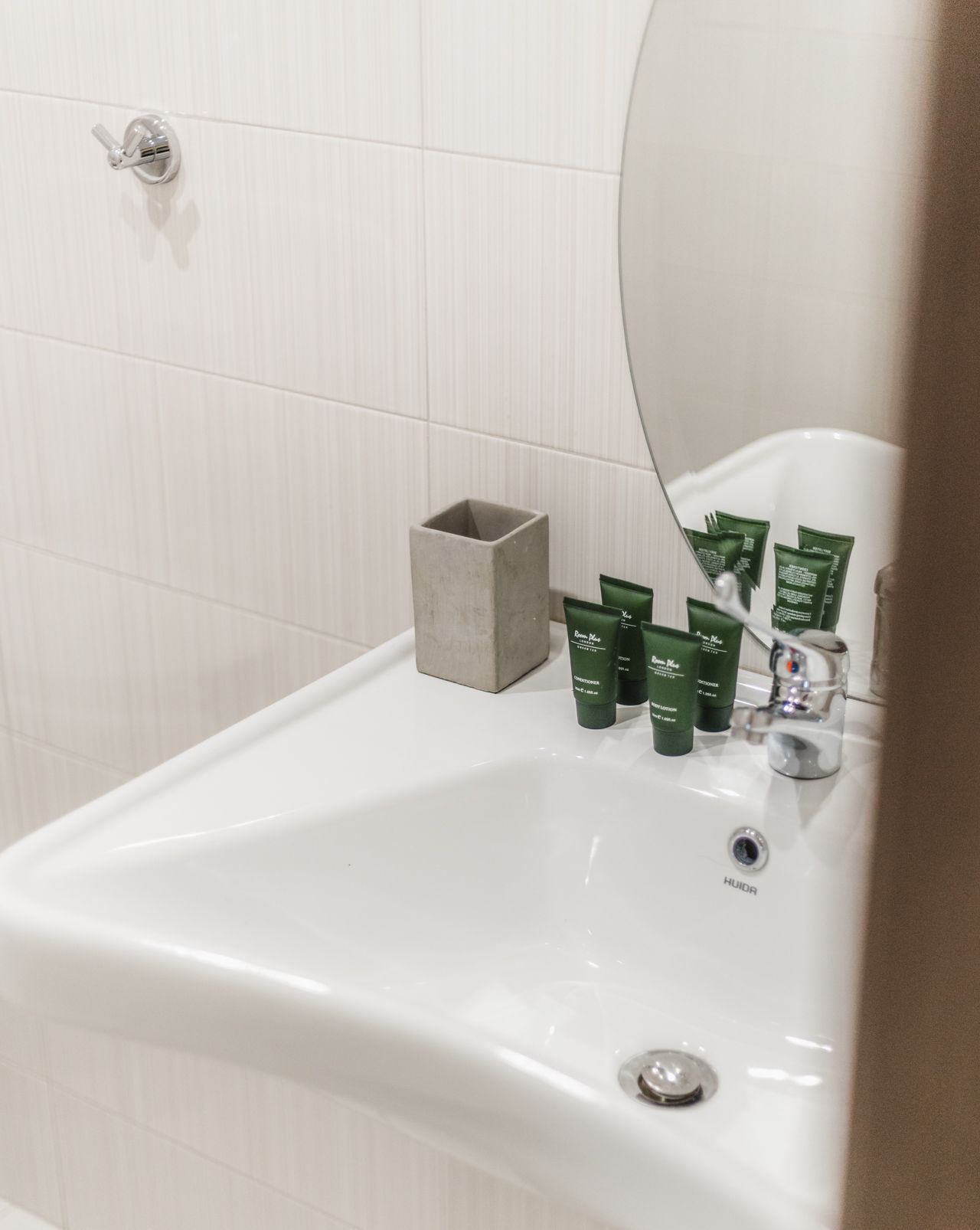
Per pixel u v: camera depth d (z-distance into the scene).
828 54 0.73
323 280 1.04
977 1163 0.11
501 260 0.95
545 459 0.99
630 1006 0.85
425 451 1.05
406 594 1.11
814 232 0.77
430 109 0.94
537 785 0.89
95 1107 1.52
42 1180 1.64
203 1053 0.73
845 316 0.77
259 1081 1.34
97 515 1.28
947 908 0.11
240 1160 1.41
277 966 0.69
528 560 0.95
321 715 0.94
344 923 0.83
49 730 1.43
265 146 1.03
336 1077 0.69
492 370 0.99
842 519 0.81
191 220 1.09
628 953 0.88
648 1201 0.62
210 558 1.22
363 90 0.96
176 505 1.22
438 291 0.99
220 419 1.16
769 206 0.78
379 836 0.85
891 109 0.72
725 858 0.83
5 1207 1.68
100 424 1.23
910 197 0.10
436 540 0.93
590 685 0.89
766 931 0.83
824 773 0.83
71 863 0.77
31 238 1.20
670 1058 0.81
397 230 0.99
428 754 0.89
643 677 0.92
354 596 1.15
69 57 1.10
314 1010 0.68
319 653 1.19
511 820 0.89
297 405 1.10
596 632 0.87
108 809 0.83
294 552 1.17
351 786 0.86
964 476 0.10
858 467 0.79
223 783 0.86
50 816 1.49
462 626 0.95
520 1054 0.65
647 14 0.83
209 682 1.28
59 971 0.73
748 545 0.86
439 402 1.03
